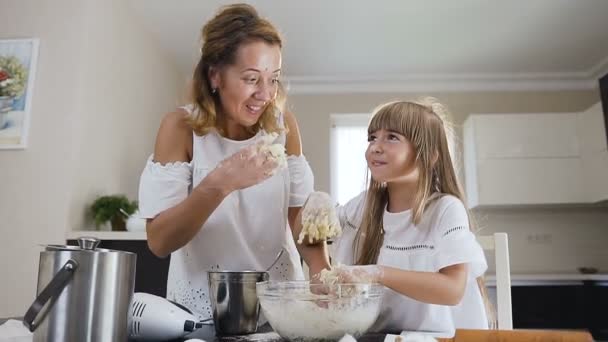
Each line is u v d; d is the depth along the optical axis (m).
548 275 3.30
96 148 2.56
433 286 0.89
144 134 3.22
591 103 4.06
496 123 3.70
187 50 3.61
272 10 3.04
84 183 2.43
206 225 1.07
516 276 3.28
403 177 1.10
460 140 4.00
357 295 0.69
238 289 0.81
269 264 1.13
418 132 1.09
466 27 3.24
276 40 0.98
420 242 1.08
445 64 3.83
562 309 3.21
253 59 0.94
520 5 2.97
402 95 4.15
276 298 0.69
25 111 2.40
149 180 1.02
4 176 2.37
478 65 3.84
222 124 1.09
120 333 0.67
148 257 2.26
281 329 0.70
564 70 3.93
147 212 1.00
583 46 3.51
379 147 1.08
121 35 2.86
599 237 3.85
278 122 1.13
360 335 0.71
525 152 3.65
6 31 2.50
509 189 3.62
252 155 0.84
